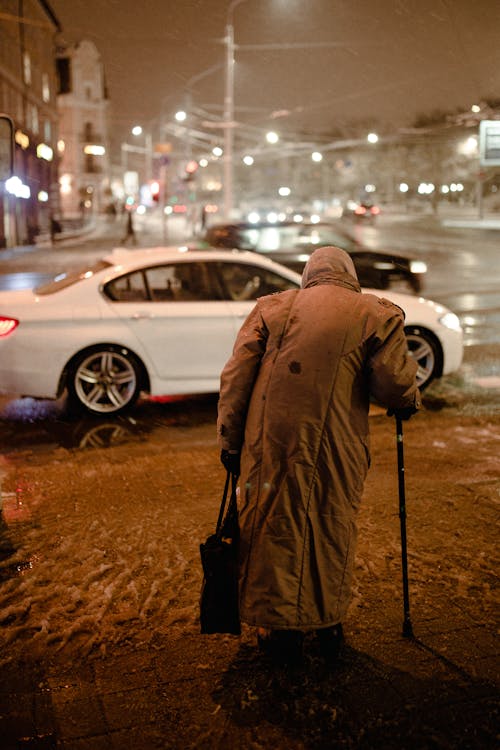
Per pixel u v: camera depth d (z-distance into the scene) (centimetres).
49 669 321
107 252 3500
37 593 378
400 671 317
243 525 303
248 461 303
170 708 297
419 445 623
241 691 306
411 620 354
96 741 279
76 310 717
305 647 334
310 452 293
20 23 4131
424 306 809
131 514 477
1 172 573
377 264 1314
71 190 10081
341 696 301
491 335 1192
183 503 496
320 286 316
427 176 8356
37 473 562
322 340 298
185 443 652
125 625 352
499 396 799
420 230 4766
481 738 278
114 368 736
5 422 721
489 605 366
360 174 9338
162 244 4131
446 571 400
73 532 450
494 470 559
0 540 439
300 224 1337
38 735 283
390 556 415
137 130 5466
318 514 295
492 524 459
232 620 301
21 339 702
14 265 2717
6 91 3778
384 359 296
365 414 305
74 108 10000
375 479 538
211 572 300
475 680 311
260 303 322
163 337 730
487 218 6041
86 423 718
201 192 10362
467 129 6462
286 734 281
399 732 282
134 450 630
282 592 291
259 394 303
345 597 302
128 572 396
